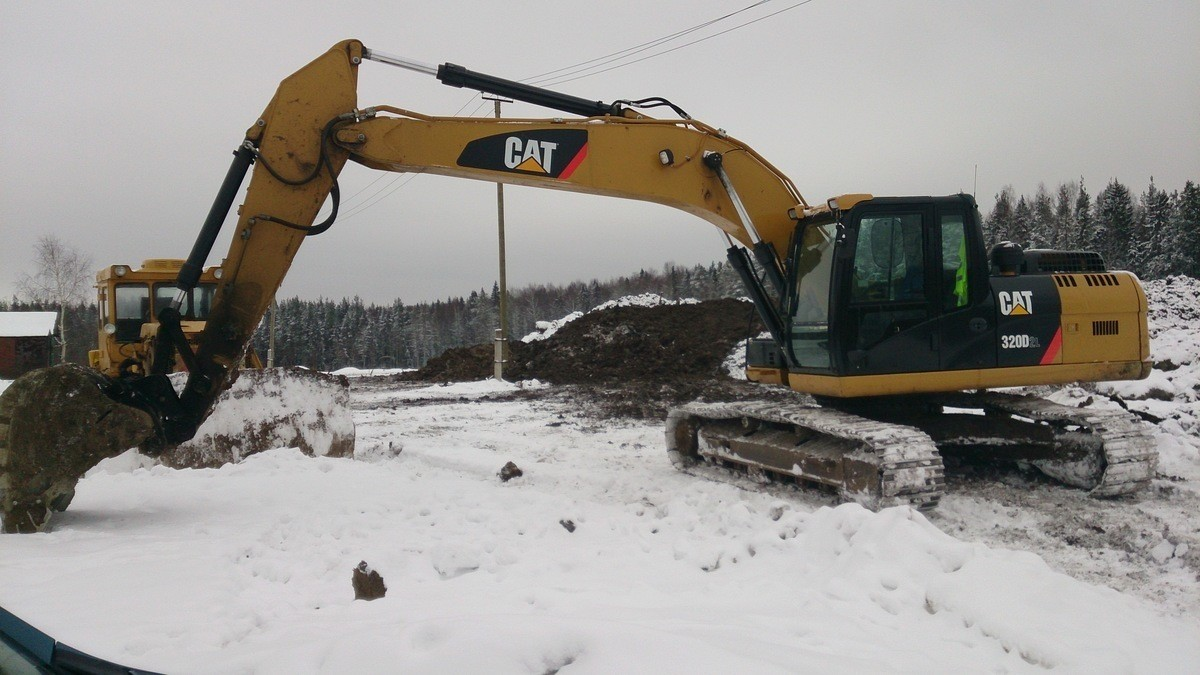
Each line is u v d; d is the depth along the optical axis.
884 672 3.24
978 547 4.69
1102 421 7.62
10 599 4.61
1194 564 5.61
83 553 5.73
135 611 4.45
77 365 6.74
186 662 3.50
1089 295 8.06
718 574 5.32
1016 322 7.87
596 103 8.30
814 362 8.20
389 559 5.70
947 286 7.85
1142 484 7.55
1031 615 4.05
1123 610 4.20
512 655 3.10
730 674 2.93
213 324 7.15
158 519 6.95
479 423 14.80
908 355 7.77
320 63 7.27
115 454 6.63
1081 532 6.52
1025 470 8.56
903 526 4.98
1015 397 8.69
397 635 3.31
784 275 8.66
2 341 40.31
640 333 25.52
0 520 6.46
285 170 7.19
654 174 8.29
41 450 6.43
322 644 3.37
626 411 16.06
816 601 4.53
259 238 7.19
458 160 7.69
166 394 7.00
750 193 8.58
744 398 17.59
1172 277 18.83
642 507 7.53
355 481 8.52
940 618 4.25
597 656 3.03
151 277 14.41
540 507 7.26
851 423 7.33
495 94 7.92
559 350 25.52
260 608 4.70
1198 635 4.07
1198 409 11.09
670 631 3.71
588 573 5.36
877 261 7.78
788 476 8.24
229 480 8.55
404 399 19.72
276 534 6.49
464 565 5.63
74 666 2.24
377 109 7.45
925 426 8.22
